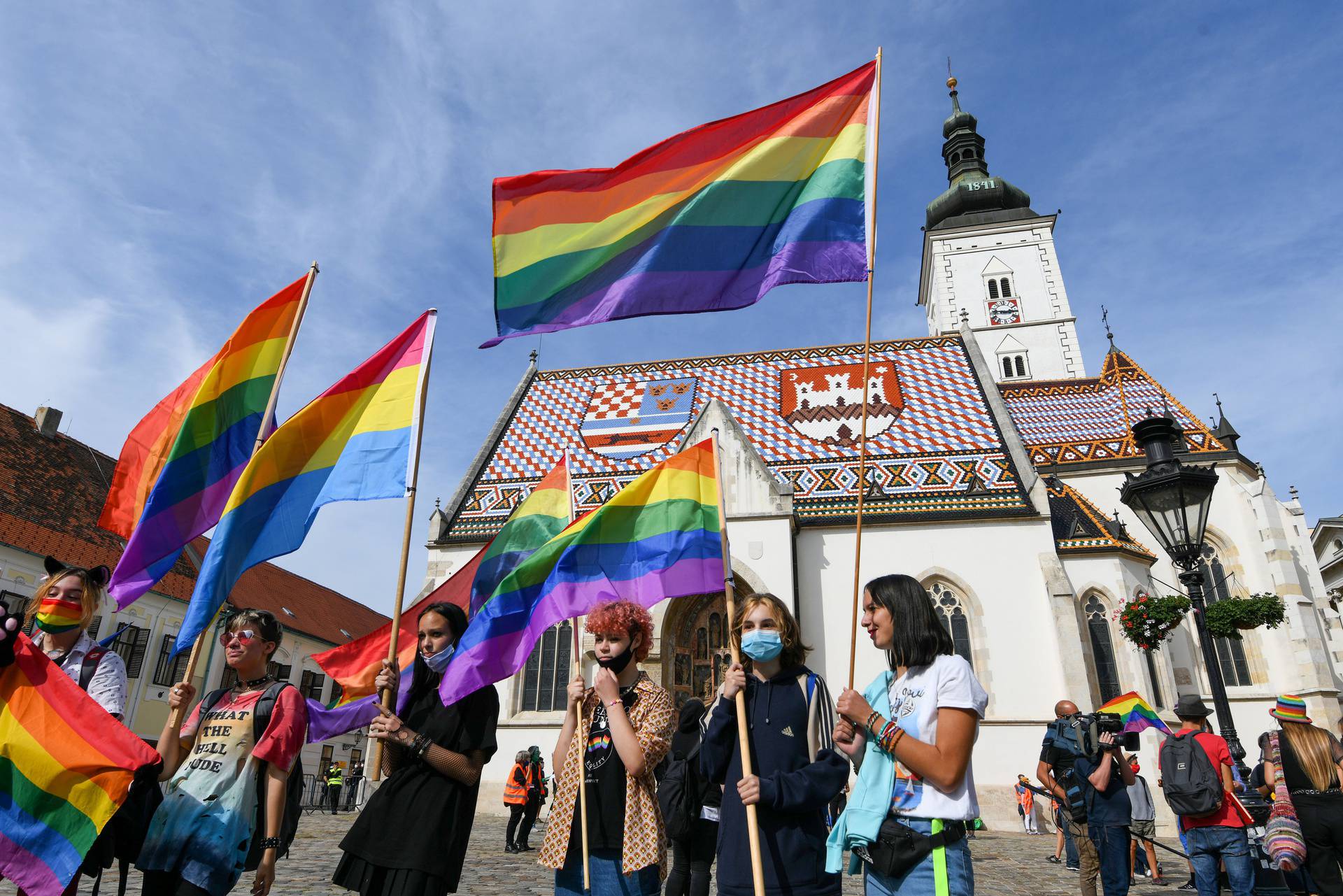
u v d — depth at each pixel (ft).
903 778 15.42
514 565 32.55
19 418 125.80
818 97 26.86
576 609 26.61
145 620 122.31
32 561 110.73
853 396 119.65
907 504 103.19
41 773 19.77
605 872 19.26
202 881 18.03
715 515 27.27
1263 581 110.42
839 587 99.55
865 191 25.35
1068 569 101.50
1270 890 31.24
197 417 27.84
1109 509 120.16
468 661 20.76
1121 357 140.77
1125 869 30.81
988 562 97.66
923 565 98.84
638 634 20.79
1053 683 91.20
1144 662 96.17
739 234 26.03
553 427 124.77
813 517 103.71
